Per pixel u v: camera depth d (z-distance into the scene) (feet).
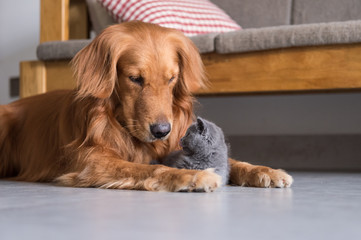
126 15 8.38
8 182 5.93
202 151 4.64
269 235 2.23
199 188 4.17
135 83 5.16
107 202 3.45
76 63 5.44
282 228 2.41
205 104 11.10
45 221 2.61
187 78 5.58
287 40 6.83
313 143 9.99
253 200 3.59
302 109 10.36
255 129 10.74
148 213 2.89
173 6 8.56
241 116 10.83
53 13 8.43
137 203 3.39
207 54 7.43
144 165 4.72
